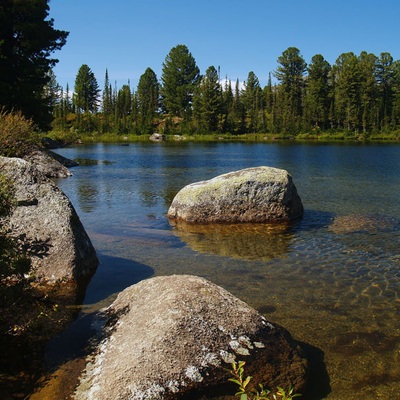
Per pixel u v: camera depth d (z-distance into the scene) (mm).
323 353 4918
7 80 32188
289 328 5516
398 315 5922
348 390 4258
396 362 4742
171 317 4145
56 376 4086
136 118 109688
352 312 6016
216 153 46031
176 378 3668
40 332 5016
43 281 6797
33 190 7305
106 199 15734
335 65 108750
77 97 120875
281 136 92125
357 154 43094
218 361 3900
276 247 9375
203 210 11742
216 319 4258
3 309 4758
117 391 3545
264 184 11695
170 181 21406
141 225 11453
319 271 7773
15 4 30969
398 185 19656
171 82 112125
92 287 6863
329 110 96375
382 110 95750
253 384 3916
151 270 7762
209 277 7414
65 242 7039
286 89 104625
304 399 4117
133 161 35188
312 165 30797
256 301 6375
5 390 3938
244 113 104625
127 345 4094
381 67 99750
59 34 33812
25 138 20328
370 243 9695
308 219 12195
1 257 4363
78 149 53812
